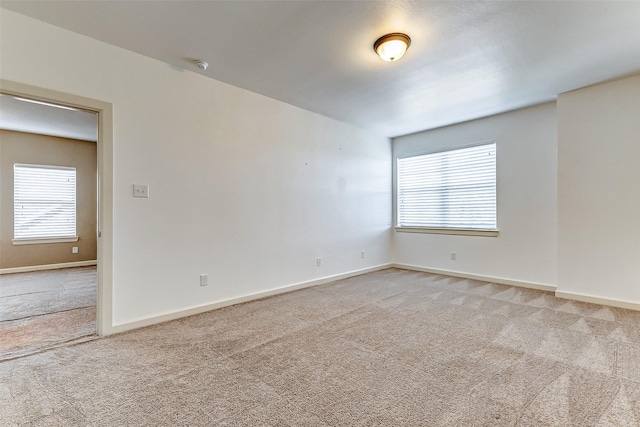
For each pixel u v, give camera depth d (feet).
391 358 6.91
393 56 7.98
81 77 7.77
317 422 4.81
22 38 7.00
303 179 13.39
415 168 17.47
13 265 16.58
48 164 17.62
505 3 6.46
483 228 14.64
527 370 6.36
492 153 14.42
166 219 9.28
